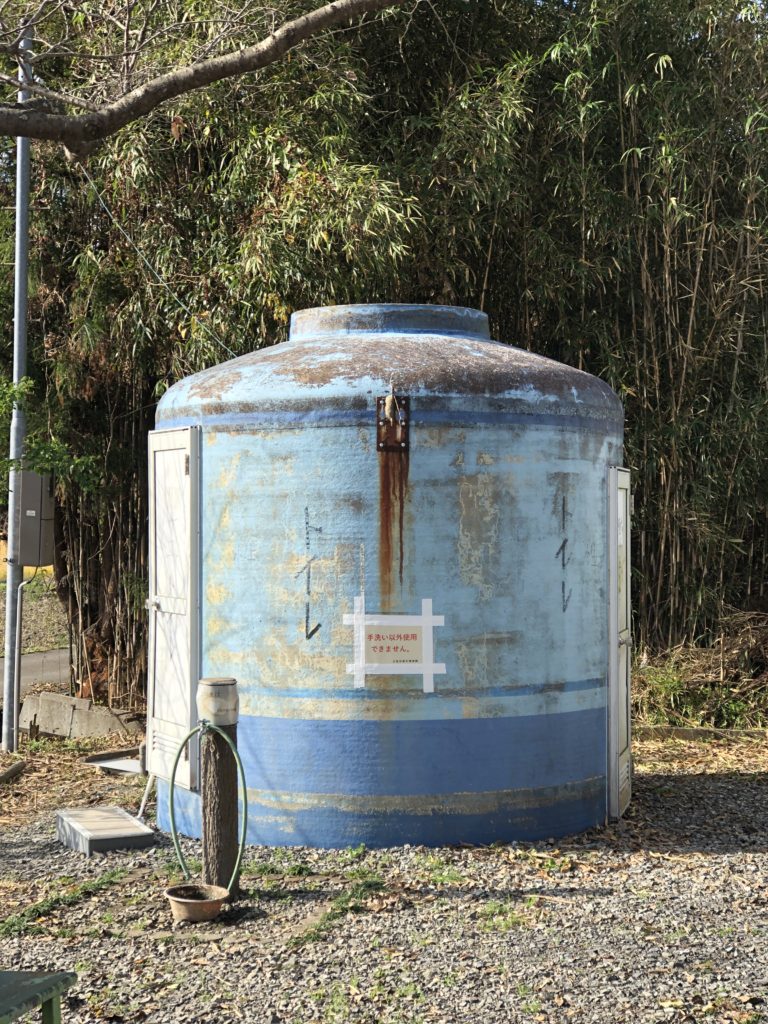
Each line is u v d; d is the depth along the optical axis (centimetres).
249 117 1016
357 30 1054
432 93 1093
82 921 554
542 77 1094
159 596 734
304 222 955
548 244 1044
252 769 673
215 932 534
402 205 984
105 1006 449
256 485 671
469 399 659
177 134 969
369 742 655
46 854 682
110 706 1146
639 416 1096
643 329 1089
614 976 471
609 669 725
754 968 482
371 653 655
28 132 398
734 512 1140
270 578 668
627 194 1081
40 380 1145
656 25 1080
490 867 627
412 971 479
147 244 1053
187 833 704
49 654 1733
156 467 734
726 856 664
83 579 1182
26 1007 336
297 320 763
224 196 1022
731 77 1108
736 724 1065
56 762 984
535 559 674
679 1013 435
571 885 601
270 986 467
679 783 866
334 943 514
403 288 1048
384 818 656
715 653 1102
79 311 1083
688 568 1114
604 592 722
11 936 532
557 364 718
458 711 659
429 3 1007
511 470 667
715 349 1092
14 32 514
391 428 654
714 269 1099
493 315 1117
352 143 1016
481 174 999
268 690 668
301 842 663
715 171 1095
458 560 659
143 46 572
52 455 930
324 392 659
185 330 1024
